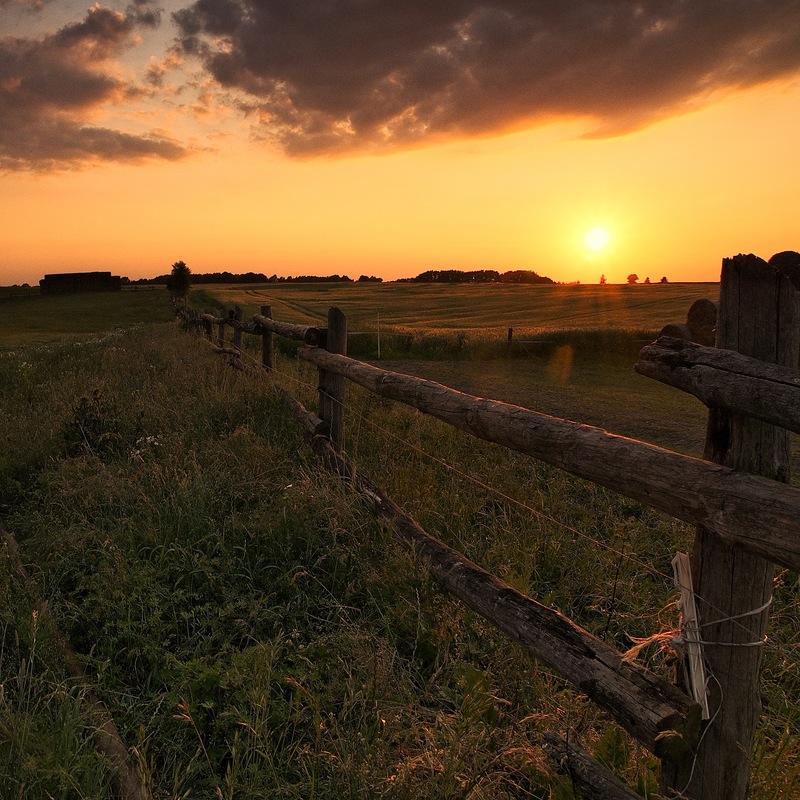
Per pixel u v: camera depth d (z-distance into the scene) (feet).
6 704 7.13
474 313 155.94
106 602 9.72
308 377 33.88
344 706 7.54
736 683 5.45
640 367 5.98
